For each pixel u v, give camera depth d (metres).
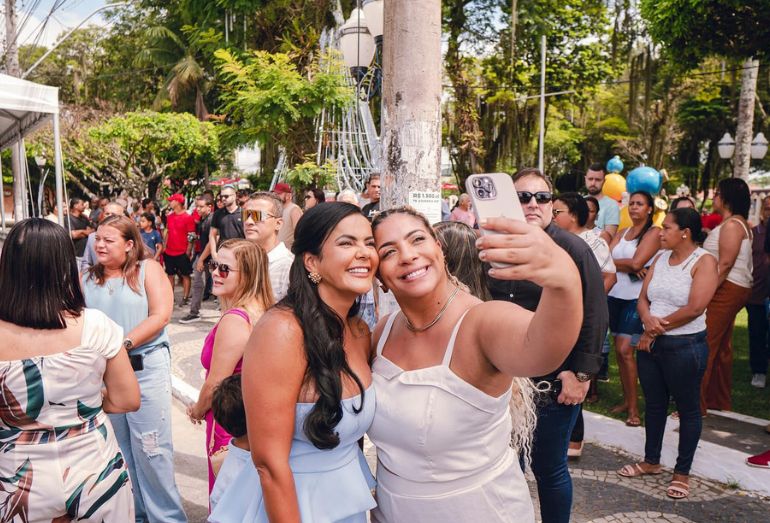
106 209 5.63
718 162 28.08
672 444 4.40
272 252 4.05
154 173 25.47
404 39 3.72
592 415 5.07
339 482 1.77
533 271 1.16
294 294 1.72
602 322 2.84
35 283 2.07
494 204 1.34
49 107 7.99
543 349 1.29
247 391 1.67
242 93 10.96
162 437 3.28
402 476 1.75
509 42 22.31
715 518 3.47
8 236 2.08
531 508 1.86
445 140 23.66
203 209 11.82
